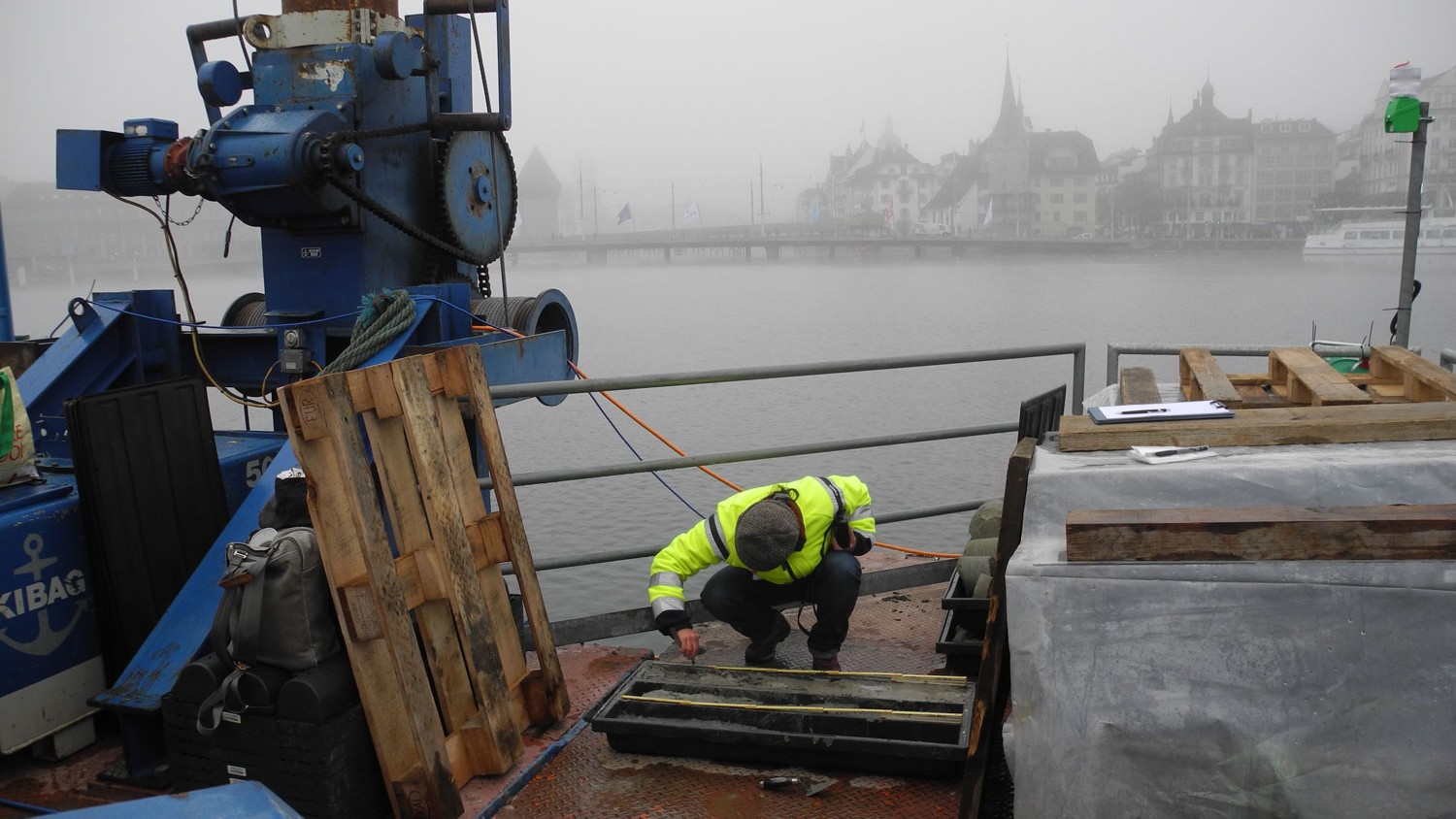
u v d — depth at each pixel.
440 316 4.96
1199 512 2.39
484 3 5.45
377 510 3.06
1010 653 2.44
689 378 4.68
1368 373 4.50
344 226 5.18
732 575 4.15
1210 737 2.30
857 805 3.18
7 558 3.38
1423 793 2.19
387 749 3.08
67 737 3.58
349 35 5.06
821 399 42.06
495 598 3.56
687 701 3.62
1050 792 2.38
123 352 5.03
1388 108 6.45
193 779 3.17
